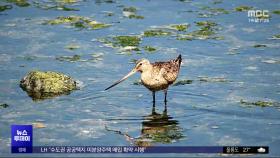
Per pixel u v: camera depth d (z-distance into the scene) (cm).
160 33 2283
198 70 2022
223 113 1738
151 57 2089
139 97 1861
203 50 2161
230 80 1948
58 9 2530
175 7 2555
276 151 1524
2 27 2341
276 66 2036
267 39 2250
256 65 2048
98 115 1728
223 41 2231
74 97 1844
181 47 2178
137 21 2400
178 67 1869
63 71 1997
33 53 2133
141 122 1689
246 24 2383
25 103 1803
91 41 2228
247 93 1859
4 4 2584
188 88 1902
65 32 2302
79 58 2097
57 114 1733
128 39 2231
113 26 2353
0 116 1716
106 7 2556
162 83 1811
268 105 1775
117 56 2108
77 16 2448
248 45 2202
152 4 2594
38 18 2431
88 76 1970
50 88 1875
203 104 1798
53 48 2173
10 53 2130
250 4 2592
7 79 1948
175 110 1766
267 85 1906
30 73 1914
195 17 2439
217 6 2569
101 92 1877
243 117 1708
